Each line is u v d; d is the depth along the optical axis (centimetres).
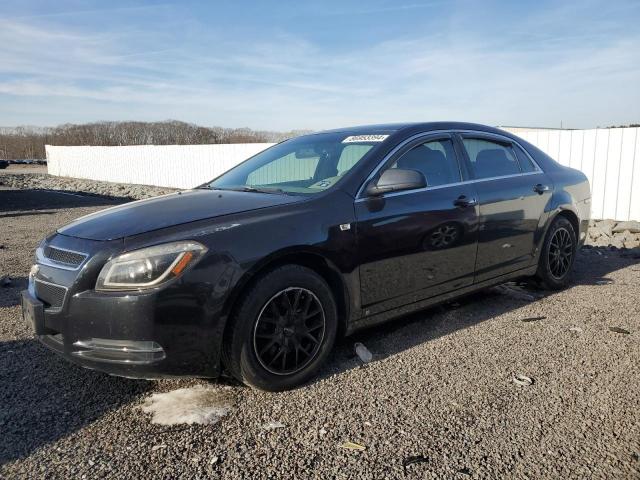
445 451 253
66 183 3002
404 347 384
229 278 292
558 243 518
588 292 521
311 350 329
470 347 381
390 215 365
